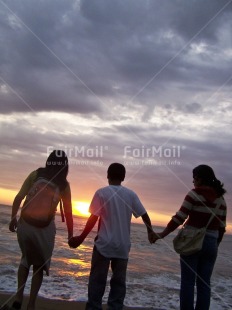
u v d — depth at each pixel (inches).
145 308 183.9
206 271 147.9
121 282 142.3
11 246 343.9
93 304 138.9
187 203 147.3
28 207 144.6
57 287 206.2
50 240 145.9
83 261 309.3
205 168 150.9
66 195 149.9
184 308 144.1
